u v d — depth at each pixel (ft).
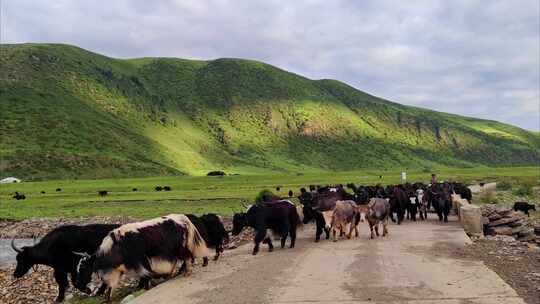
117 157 478.59
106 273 36.27
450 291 31.37
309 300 30.37
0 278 56.80
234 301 30.91
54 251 43.14
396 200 72.64
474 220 62.39
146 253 37.22
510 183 190.29
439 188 78.89
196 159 618.44
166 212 123.34
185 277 39.04
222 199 156.35
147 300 31.99
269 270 39.93
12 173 387.96
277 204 51.65
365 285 33.55
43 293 47.78
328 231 58.65
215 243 47.11
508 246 50.14
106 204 158.30
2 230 116.06
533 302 29.35
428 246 49.96
